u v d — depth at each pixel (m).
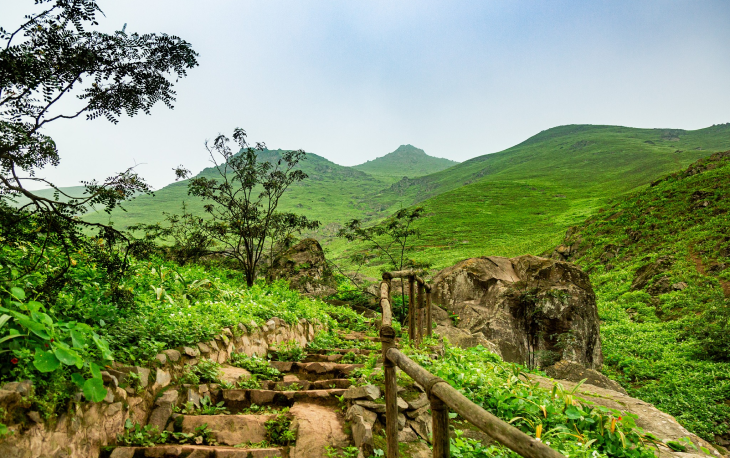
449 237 60.66
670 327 19.09
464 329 12.73
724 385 12.75
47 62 3.75
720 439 10.65
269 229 14.61
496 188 103.44
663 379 14.07
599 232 36.41
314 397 4.85
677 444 5.43
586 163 140.38
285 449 3.96
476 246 53.88
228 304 7.67
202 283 8.46
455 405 2.16
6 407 2.51
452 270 15.53
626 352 17.02
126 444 3.56
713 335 15.63
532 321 13.48
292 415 4.43
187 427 4.09
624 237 33.22
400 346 6.98
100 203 4.18
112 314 4.57
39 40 3.79
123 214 116.31
